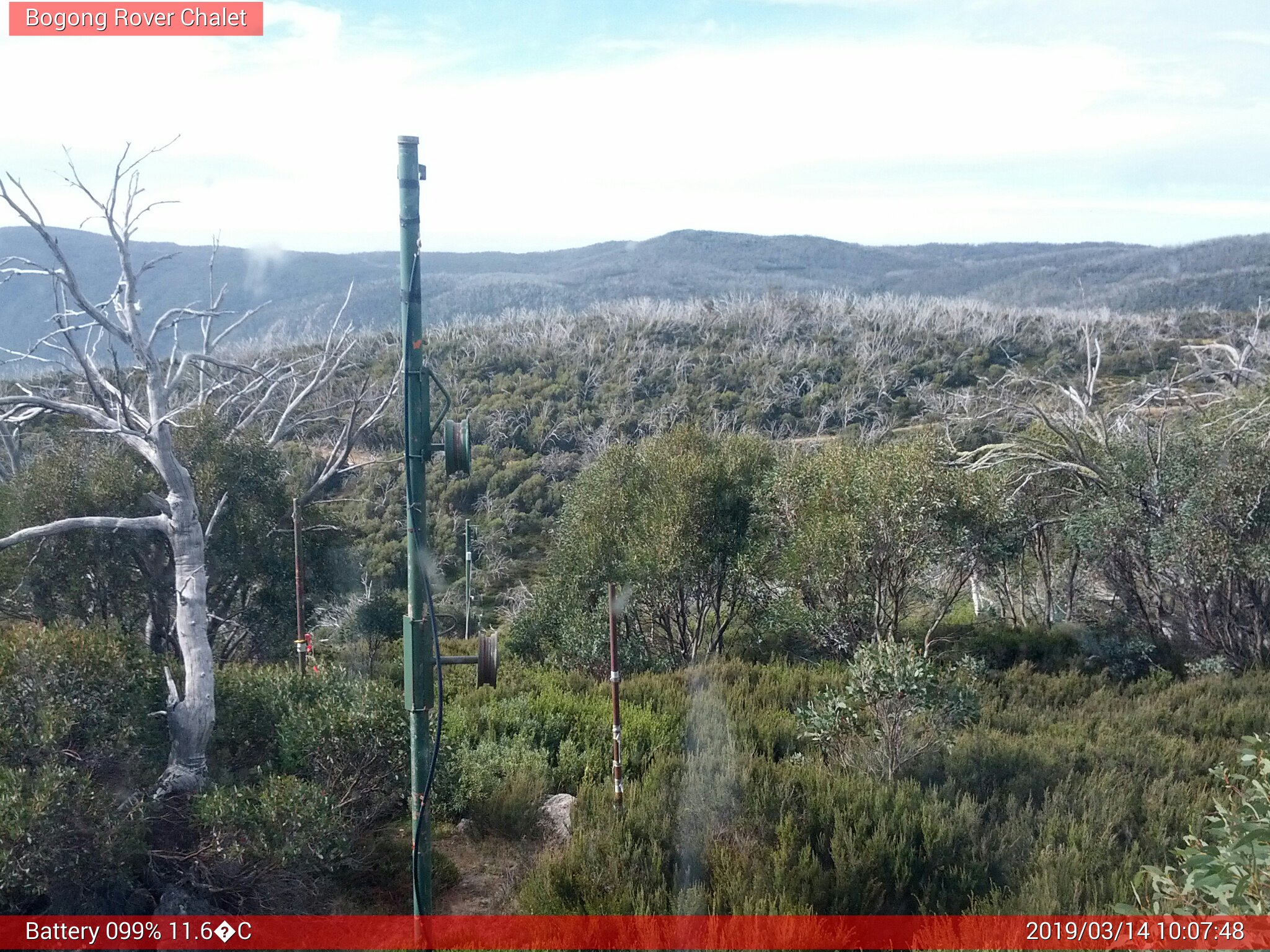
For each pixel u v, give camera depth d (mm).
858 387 38812
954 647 14062
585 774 7793
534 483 31125
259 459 11484
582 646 13625
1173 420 15828
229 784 6316
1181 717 10250
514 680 11656
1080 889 5324
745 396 39219
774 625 13523
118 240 6828
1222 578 12750
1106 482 14383
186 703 6359
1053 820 6184
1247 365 25141
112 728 5949
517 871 6414
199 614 6559
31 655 5941
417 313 5004
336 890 6211
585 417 36438
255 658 11562
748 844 5961
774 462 15320
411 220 4973
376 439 30391
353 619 12914
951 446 14656
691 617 15523
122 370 8820
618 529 14789
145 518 6629
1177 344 42250
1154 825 6281
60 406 6930
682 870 5789
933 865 5801
